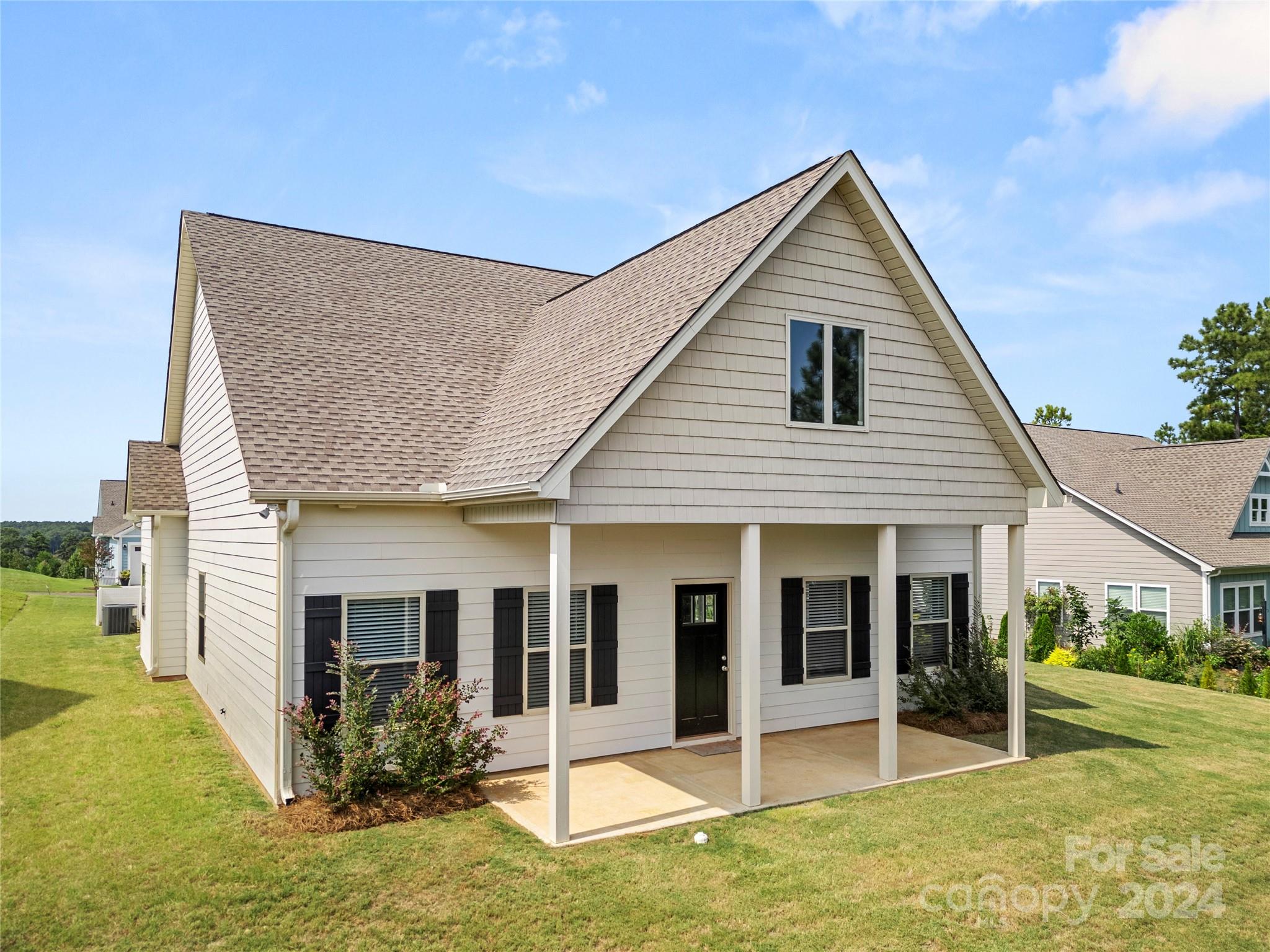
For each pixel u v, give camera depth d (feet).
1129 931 21.07
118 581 153.28
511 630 34.73
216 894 22.18
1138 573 75.87
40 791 30.91
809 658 43.06
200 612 48.91
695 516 29.40
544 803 30.07
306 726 28.50
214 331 38.47
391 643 32.71
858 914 21.58
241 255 46.52
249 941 19.75
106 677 55.26
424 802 28.99
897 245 34.45
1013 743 36.88
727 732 40.34
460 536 33.78
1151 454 96.02
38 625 85.20
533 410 33.42
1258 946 20.48
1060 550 82.23
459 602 33.68
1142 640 68.13
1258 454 85.30
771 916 21.35
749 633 30.27
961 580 47.55
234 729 37.58
